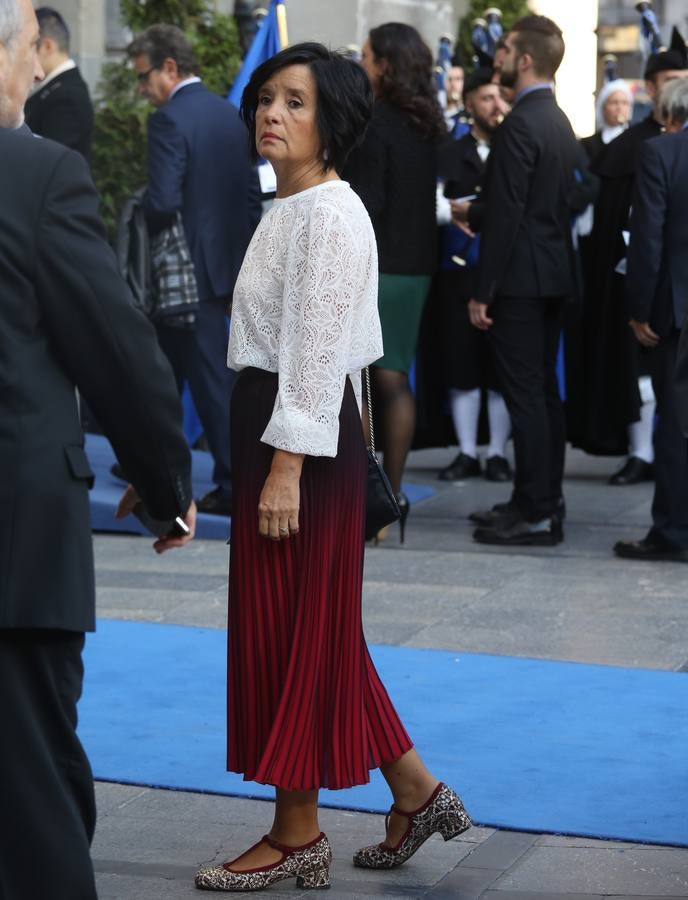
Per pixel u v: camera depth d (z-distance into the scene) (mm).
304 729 4562
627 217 11547
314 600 4574
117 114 12789
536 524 9812
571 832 5090
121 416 3600
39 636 3525
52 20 10039
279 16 10562
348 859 4938
